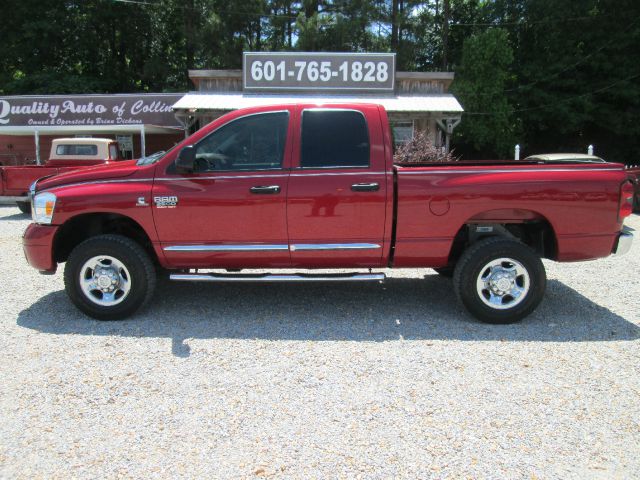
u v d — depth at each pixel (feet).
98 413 10.93
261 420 10.67
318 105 16.40
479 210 16.07
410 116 57.00
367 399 11.53
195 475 8.96
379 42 92.89
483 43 78.48
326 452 9.61
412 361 13.53
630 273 23.22
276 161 16.24
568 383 12.34
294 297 19.19
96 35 102.63
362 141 16.25
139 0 100.01
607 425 10.53
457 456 9.50
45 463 9.28
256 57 60.39
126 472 9.04
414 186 16.01
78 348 14.25
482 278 16.21
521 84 89.97
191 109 55.21
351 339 15.06
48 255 16.65
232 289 20.21
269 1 92.38
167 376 12.60
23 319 16.62
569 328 16.07
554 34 87.45
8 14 96.84
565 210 16.07
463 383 12.30
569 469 9.16
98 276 16.29
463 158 87.76
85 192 16.25
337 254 16.49
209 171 16.21
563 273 23.26
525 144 94.68
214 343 14.67
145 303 16.70
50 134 66.85
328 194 16.01
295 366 13.19
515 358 13.76
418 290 20.25
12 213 45.91
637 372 12.94
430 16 91.30
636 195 48.21
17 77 102.58
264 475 8.96
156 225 16.26
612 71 85.05
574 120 83.76
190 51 106.83
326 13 92.48
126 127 57.31
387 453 9.58
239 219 16.16
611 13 84.17
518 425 10.53
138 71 110.63
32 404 11.24
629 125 85.25
